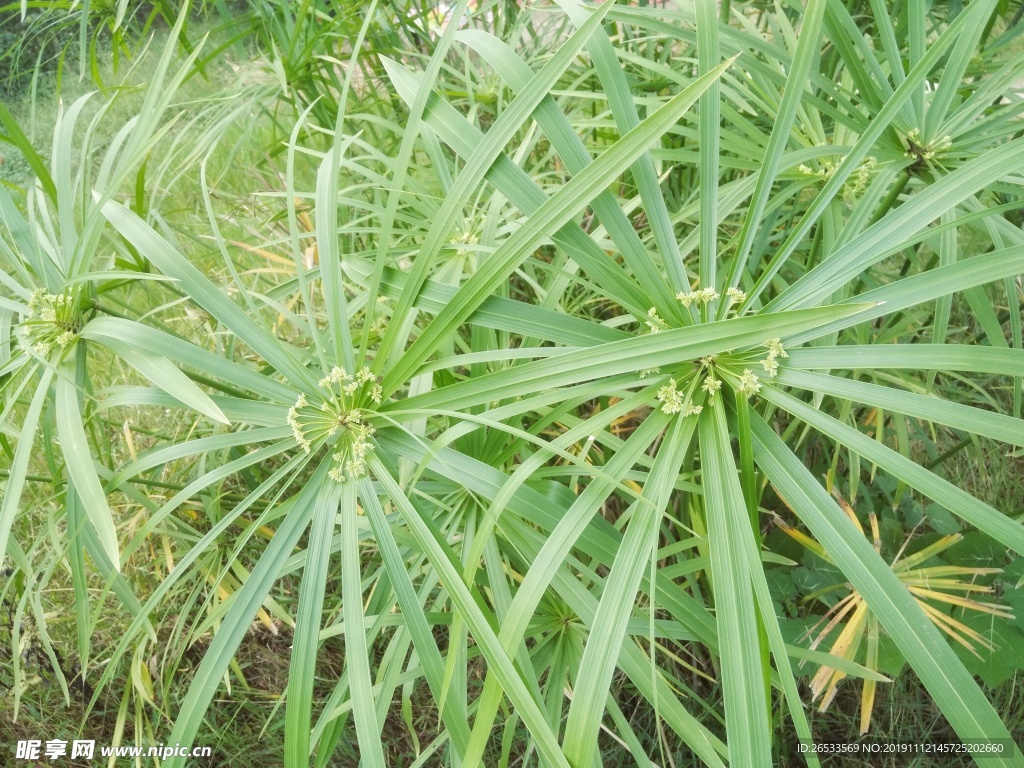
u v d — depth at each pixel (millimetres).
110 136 1603
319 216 470
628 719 846
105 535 414
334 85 969
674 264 456
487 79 975
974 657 729
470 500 579
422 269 442
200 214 1394
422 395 452
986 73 805
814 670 761
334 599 878
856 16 812
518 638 391
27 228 535
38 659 901
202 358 456
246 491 915
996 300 1037
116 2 886
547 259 959
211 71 1400
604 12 402
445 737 590
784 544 860
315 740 511
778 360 445
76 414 462
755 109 769
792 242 449
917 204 425
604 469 432
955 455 996
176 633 706
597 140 922
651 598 401
